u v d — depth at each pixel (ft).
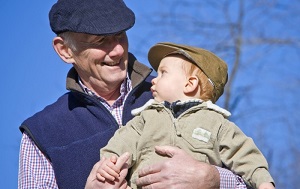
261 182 16.17
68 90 18.10
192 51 17.29
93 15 17.51
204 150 16.42
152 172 16.01
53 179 17.61
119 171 16.01
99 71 17.65
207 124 16.62
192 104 16.88
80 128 17.79
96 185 16.02
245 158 16.49
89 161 17.48
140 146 16.51
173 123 16.63
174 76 17.13
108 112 17.79
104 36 17.34
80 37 17.48
